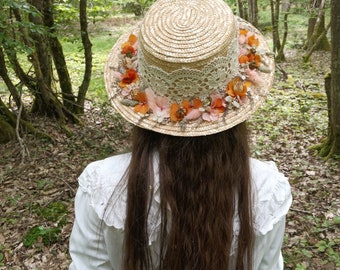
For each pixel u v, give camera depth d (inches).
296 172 171.5
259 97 39.6
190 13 37.1
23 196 156.2
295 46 540.7
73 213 143.1
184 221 36.6
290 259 113.4
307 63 433.1
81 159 188.9
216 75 36.7
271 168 40.5
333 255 114.3
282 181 39.6
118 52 45.0
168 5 38.4
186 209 36.6
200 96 37.5
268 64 41.9
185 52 35.8
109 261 40.6
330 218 134.4
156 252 38.3
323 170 172.2
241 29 41.8
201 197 36.6
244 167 37.8
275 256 40.9
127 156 40.4
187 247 36.8
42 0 210.5
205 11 37.2
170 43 36.2
